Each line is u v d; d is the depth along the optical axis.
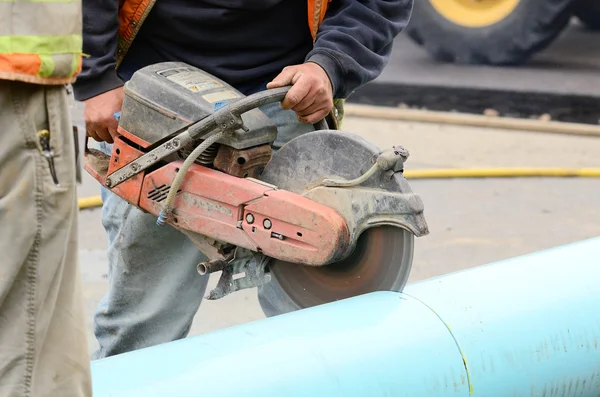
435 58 10.19
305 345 2.63
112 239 3.52
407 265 3.08
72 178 2.10
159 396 2.36
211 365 2.49
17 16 1.97
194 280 3.54
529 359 2.94
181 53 3.42
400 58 10.43
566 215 6.42
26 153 2.04
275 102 3.37
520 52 9.80
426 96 9.18
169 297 3.52
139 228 3.39
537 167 7.48
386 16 3.44
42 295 2.07
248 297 5.12
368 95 9.30
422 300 2.94
